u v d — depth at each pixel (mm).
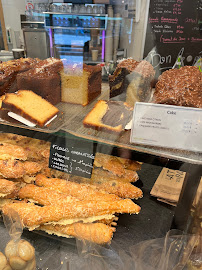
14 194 1037
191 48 1011
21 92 1083
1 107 1010
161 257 865
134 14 938
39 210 948
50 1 949
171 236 903
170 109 785
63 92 1124
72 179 1082
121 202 969
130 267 861
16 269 841
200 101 825
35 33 1054
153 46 998
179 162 812
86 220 933
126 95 1009
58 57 1086
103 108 994
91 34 979
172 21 937
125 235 922
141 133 838
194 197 949
